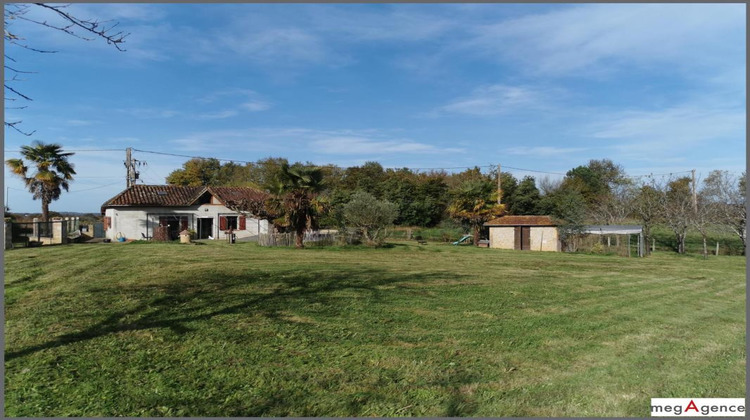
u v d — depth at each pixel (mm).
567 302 9766
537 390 4781
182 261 16391
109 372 4977
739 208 29875
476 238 35812
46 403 4230
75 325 6820
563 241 31750
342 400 4422
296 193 26172
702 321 8273
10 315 7441
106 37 4895
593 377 5191
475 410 4293
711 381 5211
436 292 10461
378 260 19297
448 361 5562
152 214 35562
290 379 4895
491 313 8320
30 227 25984
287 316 7605
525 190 52031
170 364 5246
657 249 34312
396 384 4832
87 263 15164
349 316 7738
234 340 6176
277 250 24078
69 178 31375
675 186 44562
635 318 8328
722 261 23859
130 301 8625
